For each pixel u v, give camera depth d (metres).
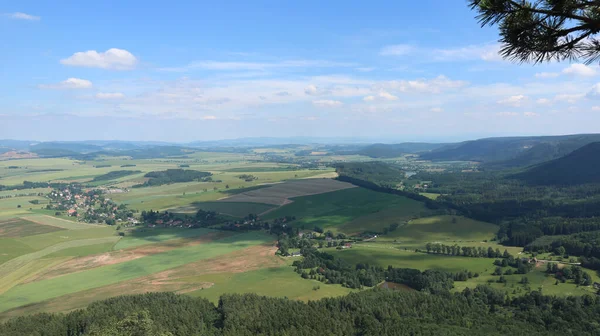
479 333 76.25
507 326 80.56
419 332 76.00
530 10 12.41
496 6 12.68
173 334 76.75
